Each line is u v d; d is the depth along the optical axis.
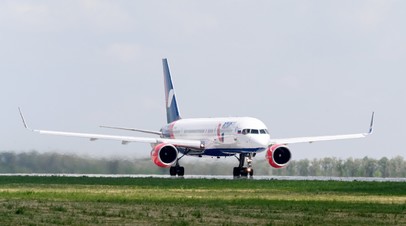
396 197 130.25
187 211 104.56
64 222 91.56
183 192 139.25
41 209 105.56
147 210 105.38
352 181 178.75
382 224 92.44
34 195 129.00
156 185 159.38
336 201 121.38
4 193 133.00
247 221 94.62
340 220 95.94
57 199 121.62
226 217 98.31
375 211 106.06
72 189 145.75
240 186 156.75
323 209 108.12
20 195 129.00
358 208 109.81
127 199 122.44
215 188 150.50
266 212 104.31
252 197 128.75
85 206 110.38
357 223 93.19
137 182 171.00
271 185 159.62
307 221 94.88
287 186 156.88
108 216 98.06
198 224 91.44
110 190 143.25
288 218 97.81
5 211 102.81
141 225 90.12
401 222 94.38
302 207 111.06
